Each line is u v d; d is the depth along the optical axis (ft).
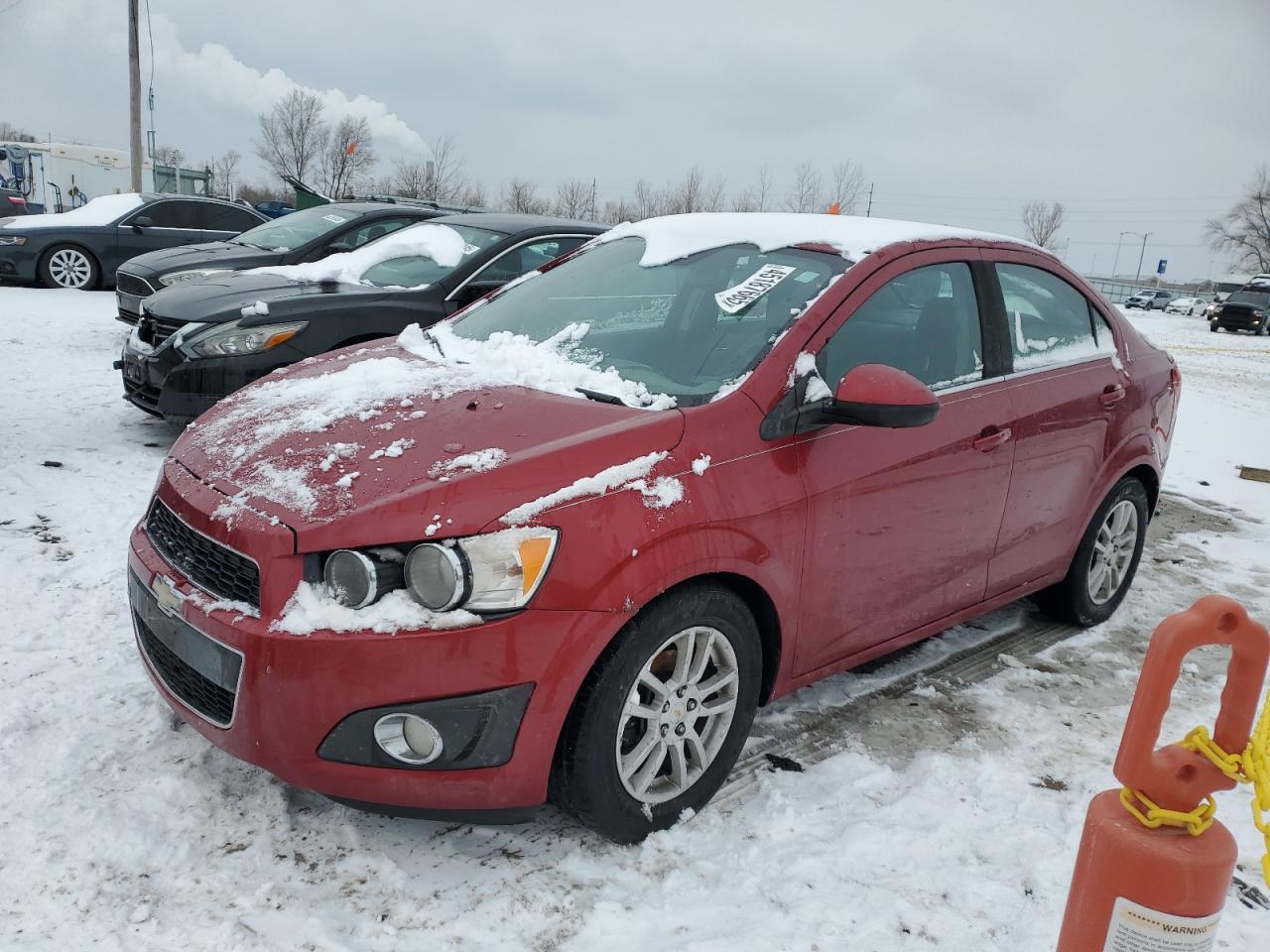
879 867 8.32
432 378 9.95
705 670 8.94
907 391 8.45
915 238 11.02
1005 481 11.26
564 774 7.84
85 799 8.52
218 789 8.76
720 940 7.34
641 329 10.48
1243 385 51.47
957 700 11.56
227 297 19.01
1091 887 4.82
